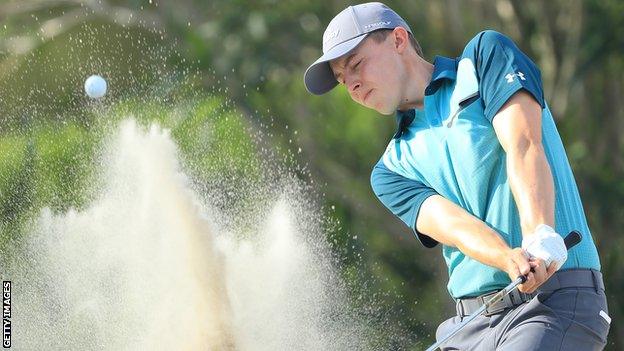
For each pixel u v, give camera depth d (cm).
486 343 1456
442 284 4347
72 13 4266
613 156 4844
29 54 3969
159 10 4288
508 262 1352
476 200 1459
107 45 4125
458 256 1509
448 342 1522
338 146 4491
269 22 4422
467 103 1464
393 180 1558
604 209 4559
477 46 1482
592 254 1443
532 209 1355
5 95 3672
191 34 4216
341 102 4584
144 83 3812
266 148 4266
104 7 4253
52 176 2916
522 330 1410
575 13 4572
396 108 1552
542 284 1419
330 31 1554
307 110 4484
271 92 4447
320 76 1605
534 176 1373
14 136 3362
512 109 1416
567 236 1379
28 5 4341
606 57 4600
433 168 1506
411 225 1541
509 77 1429
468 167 1455
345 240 4153
